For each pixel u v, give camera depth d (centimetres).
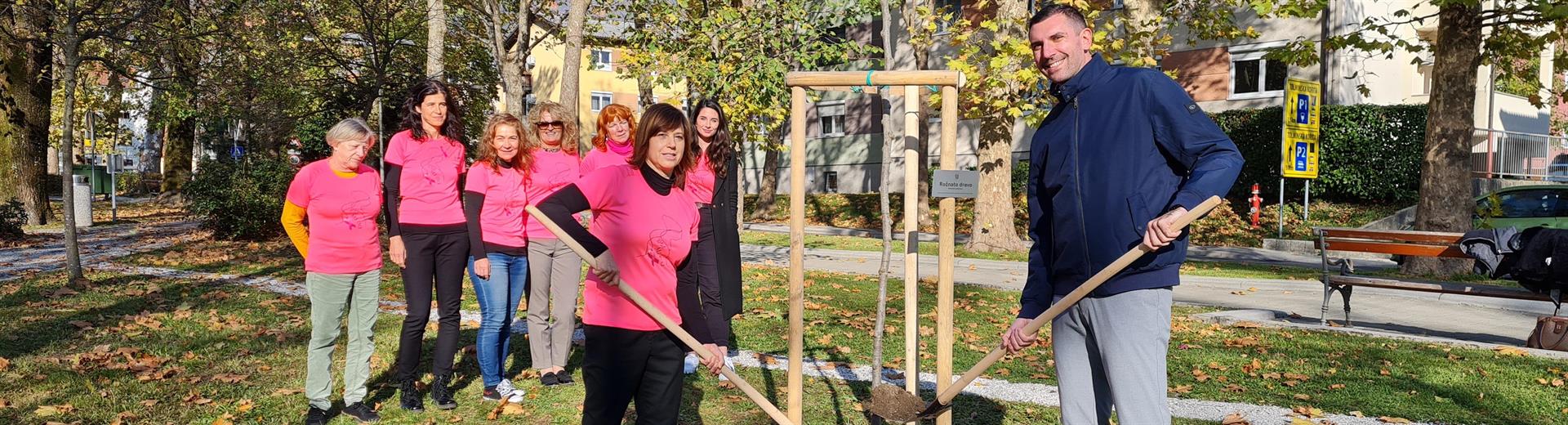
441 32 1210
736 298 583
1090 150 298
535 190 520
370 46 2052
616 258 321
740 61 1211
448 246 483
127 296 892
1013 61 1148
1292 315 823
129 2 1164
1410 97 1980
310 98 2114
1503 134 1931
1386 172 1805
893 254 1471
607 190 318
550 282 535
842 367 589
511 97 1204
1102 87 299
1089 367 319
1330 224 1777
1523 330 761
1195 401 502
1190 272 1235
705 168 562
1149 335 291
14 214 1616
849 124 2931
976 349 655
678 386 333
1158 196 290
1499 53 1196
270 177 1642
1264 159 1956
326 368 450
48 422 439
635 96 3656
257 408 480
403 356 478
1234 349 653
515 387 534
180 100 2014
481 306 504
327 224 441
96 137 3553
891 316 805
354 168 445
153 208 2770
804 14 1203
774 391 523
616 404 329
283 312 792
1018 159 2358
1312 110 1703
